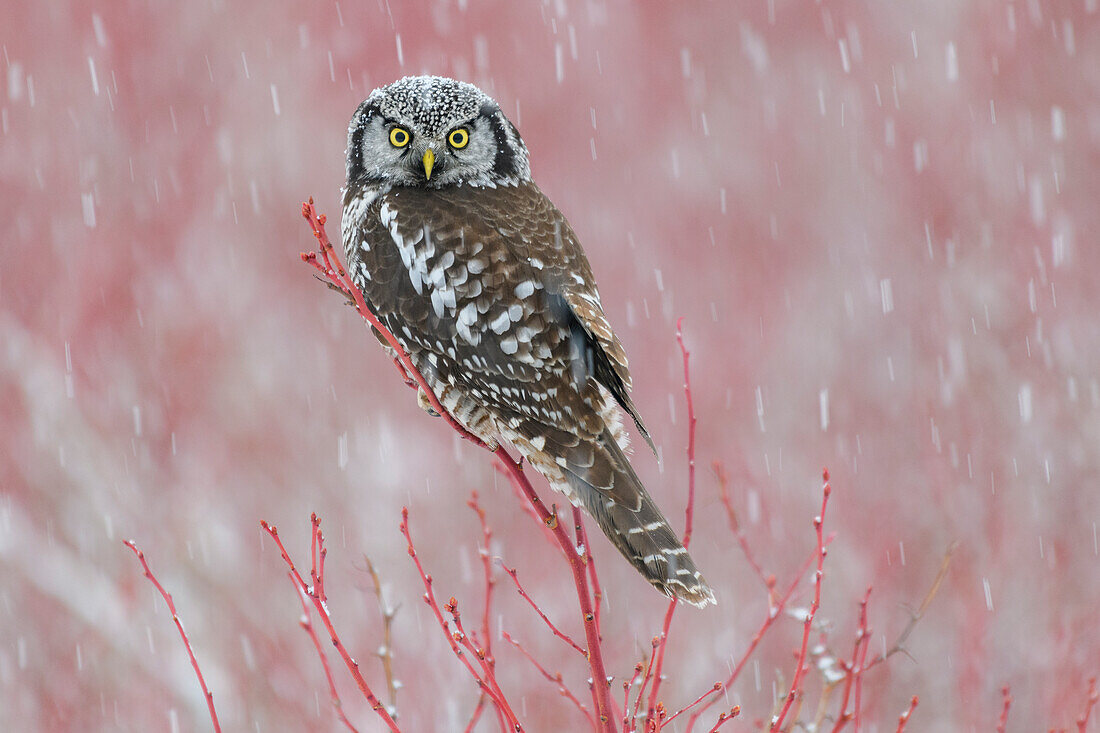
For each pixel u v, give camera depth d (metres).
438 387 7.29
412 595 12.55
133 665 11.72
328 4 23.44
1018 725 10.65
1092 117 23.48
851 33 26.31
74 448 14.06
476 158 7.43
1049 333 17.33
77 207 18.58
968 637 11.05
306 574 12.91
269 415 15.66
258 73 21.67
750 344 18.72
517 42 25.08
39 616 12.11
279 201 19.88
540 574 12.98
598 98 25.05
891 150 23.81
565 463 6.80
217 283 18.02
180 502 13.80
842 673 6.17
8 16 20.73
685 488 14.60
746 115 25.17
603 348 6.87
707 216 23.00
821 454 15.12
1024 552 12.56
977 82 24.50
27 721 11.38
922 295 19.31
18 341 15.57
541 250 7.20
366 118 7.62
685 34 26.39
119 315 16.98
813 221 22.70
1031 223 20.81
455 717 10.88
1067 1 24.95
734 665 11.17
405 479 14.57
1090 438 14.67
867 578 12.41
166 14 21.64
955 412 15.70
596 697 5.60
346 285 6.36
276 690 11.41
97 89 20.39
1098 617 11.41
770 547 13.28
